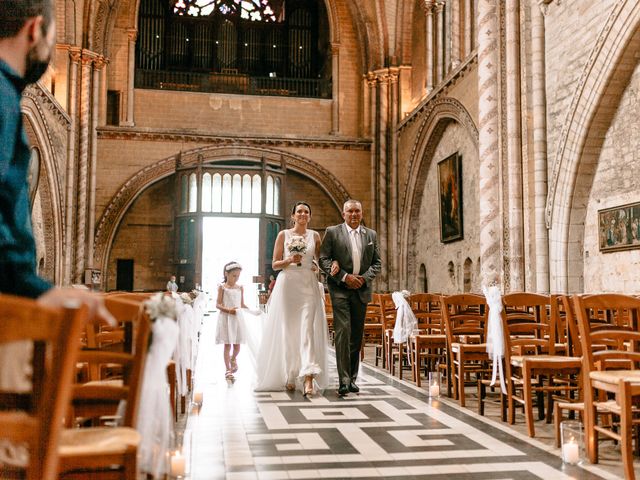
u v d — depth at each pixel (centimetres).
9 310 186
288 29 3397
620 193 1362
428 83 2567
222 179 2839
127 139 2839
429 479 495
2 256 216
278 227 2916
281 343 941
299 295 940
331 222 3105
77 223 2595
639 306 570
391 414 751
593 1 1385
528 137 1608
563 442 548
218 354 1430
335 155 2988
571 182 1470
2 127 224
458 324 959
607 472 514
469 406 807
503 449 588
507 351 705
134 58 2973
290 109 3042
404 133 2780
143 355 305
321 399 855
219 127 2977
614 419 660
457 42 2325
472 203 2150
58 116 2356
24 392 242
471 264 2164
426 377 1082
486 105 1714
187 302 784
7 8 246
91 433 304
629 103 1336
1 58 246
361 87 3078
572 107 1445
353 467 529
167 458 352
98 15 2700
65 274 2497
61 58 2553
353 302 914
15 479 221
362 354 1338
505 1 1683
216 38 3303
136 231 3006
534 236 1582
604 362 604
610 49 1312
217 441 620
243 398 863
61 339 196
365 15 2939
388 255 2869
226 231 2880
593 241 1454
